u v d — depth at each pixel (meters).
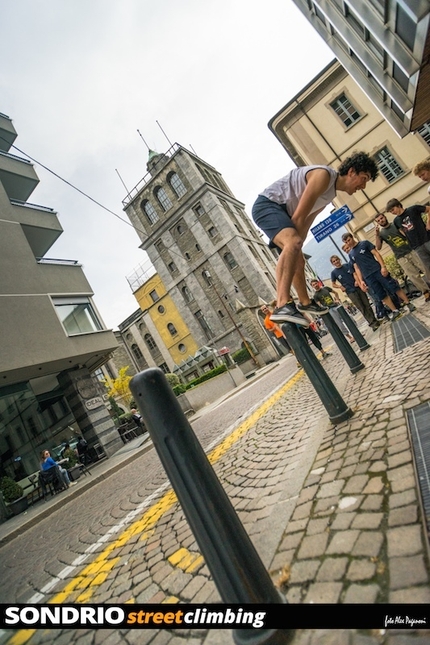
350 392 3.20
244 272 29.30
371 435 2.01
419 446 1.58
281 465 2.42
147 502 3.51
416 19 3.42
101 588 1.98
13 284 10.92
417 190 15.76
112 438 12.64
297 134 17.78
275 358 27.16
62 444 11.91
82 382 12.73
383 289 6.26
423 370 2.64
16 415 10.98
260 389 9.75
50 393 12.42
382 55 4.82
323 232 9.93
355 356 3.91
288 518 1.62
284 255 2.28
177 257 32.31
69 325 12.05
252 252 32.50
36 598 2.32
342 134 16.89
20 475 10.41
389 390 2.64
